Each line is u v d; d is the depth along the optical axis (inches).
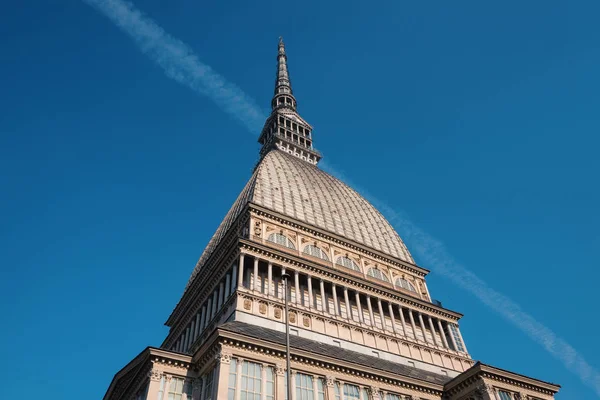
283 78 5113.2
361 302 2539.4
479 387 2006.6
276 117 4335.6
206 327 2276.1
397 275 2947.8
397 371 2075.5
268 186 2955.2
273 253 2352.4
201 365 1705.2
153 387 1614.2
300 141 4239.7
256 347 1674.5
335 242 2810.0
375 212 3545.8
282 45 5644.7
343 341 2207.2
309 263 2428.6
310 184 3304.6
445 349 2559.1
